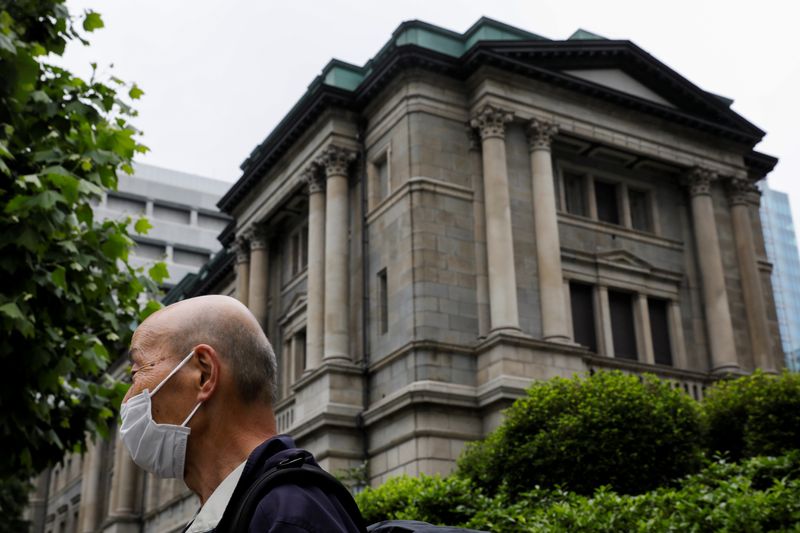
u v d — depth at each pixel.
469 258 26.48
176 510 41.00
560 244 28.27
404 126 27.45
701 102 31.52
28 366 9.86
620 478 16.20
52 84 11.24
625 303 29.41
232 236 37.22
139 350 2.98
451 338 25.41
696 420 17.31
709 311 29.83
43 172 9.60
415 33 28.59
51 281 10.16
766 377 18.19
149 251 89.00
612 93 29.41
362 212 28.77
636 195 31.38
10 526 39.03
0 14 10.31
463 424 24.48
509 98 27.72
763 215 136.62
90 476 50.31
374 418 25.58
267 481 2.44
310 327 28.73
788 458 11.59
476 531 2.80
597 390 17.48
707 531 9.38
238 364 2.91
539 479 16.53
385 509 14.27
